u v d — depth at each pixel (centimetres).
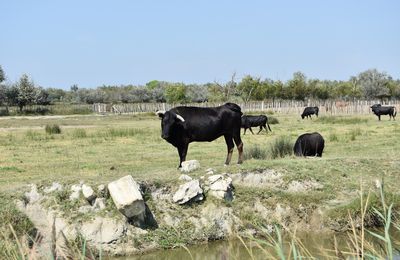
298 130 3888
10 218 1298
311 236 1408
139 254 1309
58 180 1457
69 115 6962
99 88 11350
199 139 1697
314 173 1705
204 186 1522
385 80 9981
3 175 1839
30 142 3069
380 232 1219
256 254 1212
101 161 2214
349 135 3164
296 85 8900
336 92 9506
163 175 1551
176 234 1382
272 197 1559
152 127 4403
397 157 1966
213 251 1311
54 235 680
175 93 8331
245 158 2055
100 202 1389
